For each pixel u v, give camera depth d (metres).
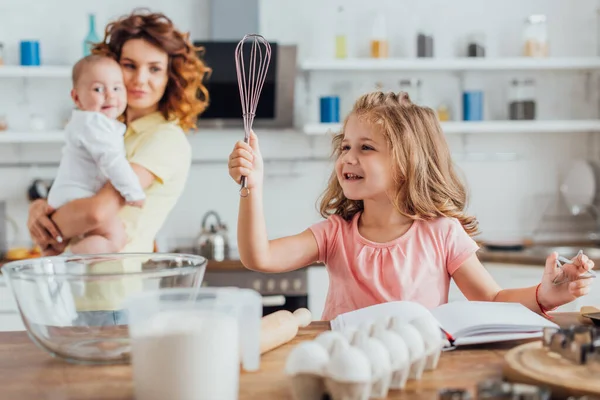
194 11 3.84
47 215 2.20
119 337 1.11
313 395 0.93
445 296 1.72
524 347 1.09
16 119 3.80
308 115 3.92
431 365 1.06
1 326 3.20
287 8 3.89
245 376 1.05
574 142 4.07
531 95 3.84
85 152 2.20
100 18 3.81
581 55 4.02
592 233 4.06
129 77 2.29
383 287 1.69
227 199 3.91
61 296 1.09
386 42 3.79
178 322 0.89
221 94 3.63
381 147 1.69
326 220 1.81
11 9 3.77
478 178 4.04
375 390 0.94
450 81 3.97
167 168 2.22
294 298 3.34
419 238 1.72
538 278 3.34
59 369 1.10
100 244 2.12
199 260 1.20
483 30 3.96
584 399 0.85
